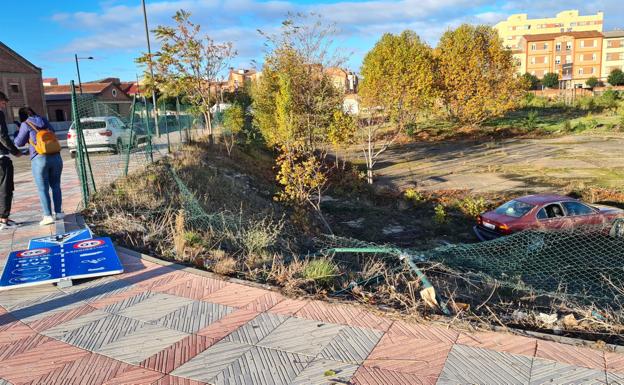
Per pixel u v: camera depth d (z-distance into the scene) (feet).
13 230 23.22
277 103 60.75
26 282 15.72
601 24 371.56
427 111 112.78
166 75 65.21
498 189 54.80
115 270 16.98
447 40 116.98
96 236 21.34
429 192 54.75
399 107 65.46
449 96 111.65
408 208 48.47
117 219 24.22
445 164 75.97
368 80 70.74
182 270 17.48
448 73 109.29
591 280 23.98
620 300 19.03
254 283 16.01
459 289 18.84
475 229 35.58
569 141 94.73
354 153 93.04
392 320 13.17
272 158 81.71
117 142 58.59
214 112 99.19
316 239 29.86
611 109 142.41
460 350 11.42
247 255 21.17
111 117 59.88
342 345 11.72
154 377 10.36
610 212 33.35
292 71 63.52
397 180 64.34
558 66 297.12
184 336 12.28
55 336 12.41
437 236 38.04
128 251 19.69
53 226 23.71
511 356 11.12
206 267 18.17
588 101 154.20
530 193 51.72
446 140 107.45
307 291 15.57
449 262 24.88
